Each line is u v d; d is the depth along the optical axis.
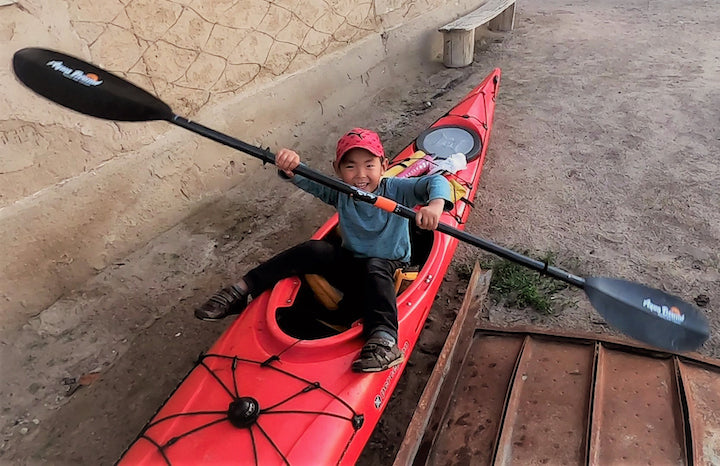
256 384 1.96
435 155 3.43
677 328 2.18
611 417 1.99
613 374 2.18
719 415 1.97
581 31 6.41
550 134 4.38
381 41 5.22
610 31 6.36
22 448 2.37
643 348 2.28
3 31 2.62
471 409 2.13
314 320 2.41
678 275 2.98
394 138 4.48
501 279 3.04
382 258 2.29
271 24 3.98
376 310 2.12
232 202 3.81
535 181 3.85
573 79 5.23
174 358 2.74
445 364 2.30
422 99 5.07
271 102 4.15
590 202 3.61
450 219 2.94
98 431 2.42
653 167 3.89
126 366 2.71
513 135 4.41
